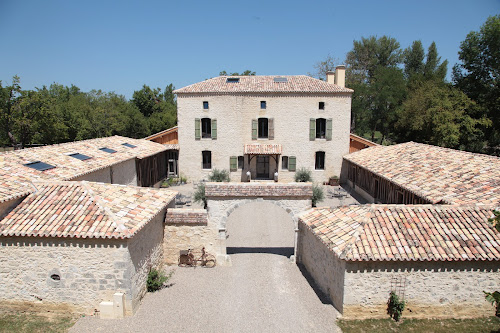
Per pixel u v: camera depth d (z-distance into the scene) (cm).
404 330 1029
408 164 1989
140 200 1342
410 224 1143
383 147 2608
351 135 3028
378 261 1046
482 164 1631
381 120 4819
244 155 3045
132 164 2391
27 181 1355
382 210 1198
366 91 4662
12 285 1139
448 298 1080
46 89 5719
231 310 1152
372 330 1030
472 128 3238
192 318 1109
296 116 2978
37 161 1670
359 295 1071
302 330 1039
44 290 1133
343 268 1066
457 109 3288
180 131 3041
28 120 3681
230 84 3081
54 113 3881
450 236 1102
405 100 4450
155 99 6228
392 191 2045
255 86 3020
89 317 1118
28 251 1112
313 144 3019
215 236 1463
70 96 6188
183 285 1314
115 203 1244
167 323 1084
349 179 3014
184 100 2995
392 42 5966
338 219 1256
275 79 3195
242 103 2973
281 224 2058
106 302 1108
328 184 3066
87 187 1266
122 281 1107
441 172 1702
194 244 1469
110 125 4434
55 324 1081
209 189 1436
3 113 3634
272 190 1444
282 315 1117
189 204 2355
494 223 1071
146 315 1125
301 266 1479
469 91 3603
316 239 1318
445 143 3200
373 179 2388
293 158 3034
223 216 1451
